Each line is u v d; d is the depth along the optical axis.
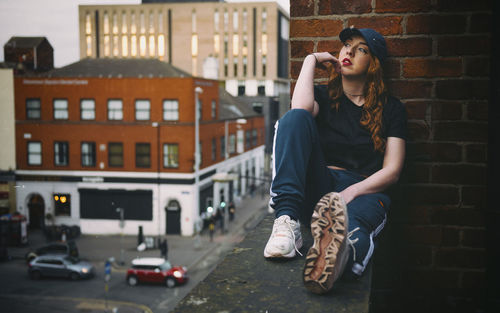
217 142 35.47
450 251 2.42
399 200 2.44
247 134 46.41
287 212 1.86
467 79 2.38
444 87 2.39
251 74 65.25
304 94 2.12
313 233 1.50
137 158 29.28
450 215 2.41
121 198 29.58
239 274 1.67
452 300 2.43
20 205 30.20
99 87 29.09
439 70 2.40
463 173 2.39
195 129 29.27
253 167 49.12
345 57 2.25
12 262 25.00
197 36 67.19
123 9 69.31
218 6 65.88
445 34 2.39
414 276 2.45
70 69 30.72
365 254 1.69
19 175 30.00
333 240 1.47
